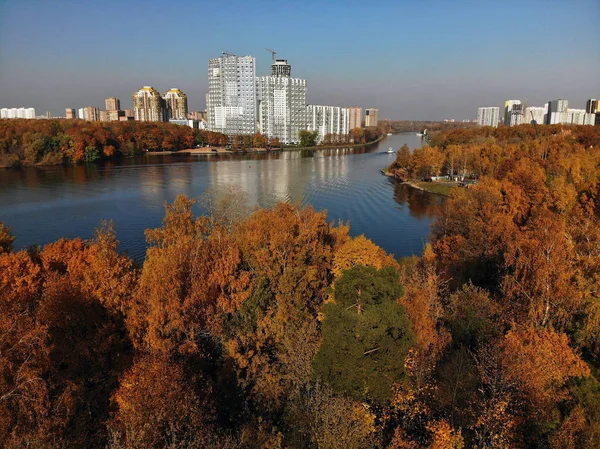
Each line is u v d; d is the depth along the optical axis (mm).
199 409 24047
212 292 33781
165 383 24000
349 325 25734
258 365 29953
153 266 32625
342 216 94938
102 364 29344
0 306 26594
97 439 25844
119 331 32375
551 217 56219
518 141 159375
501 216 58594
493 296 44719
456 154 142000
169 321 30234
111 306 32188
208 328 32344
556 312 33031
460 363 27391
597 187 72188
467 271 53938
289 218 47750
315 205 103875
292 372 27469
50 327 27922
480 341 31750
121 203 100625
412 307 31609
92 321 30812
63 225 81875
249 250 40125
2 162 153125
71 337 29516
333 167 178125
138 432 21391
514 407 24703
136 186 123062
